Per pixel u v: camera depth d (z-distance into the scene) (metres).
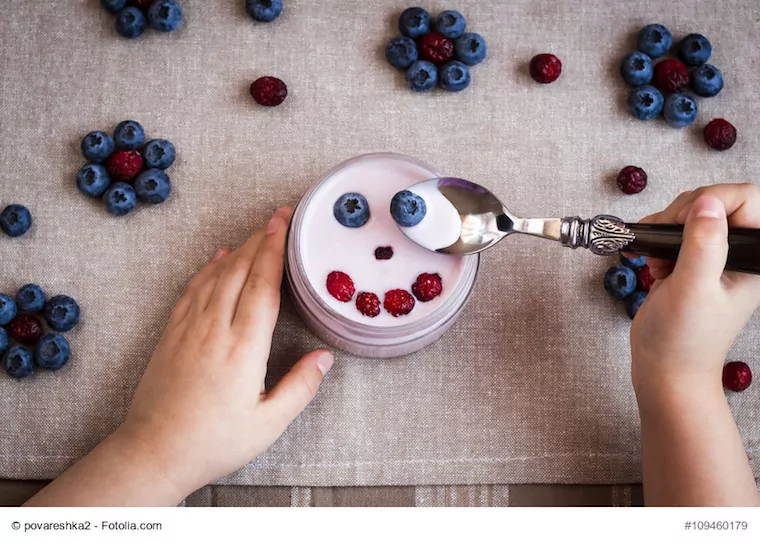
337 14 0.51
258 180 0.50
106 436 0.48
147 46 0.50
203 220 0.49
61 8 0.50
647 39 0.50
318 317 0.45
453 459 0.48
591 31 0.51
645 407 0.45
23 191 0.49
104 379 0.48
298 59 0.50
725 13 0.51
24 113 0.50
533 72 0.50
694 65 0.51
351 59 0.51
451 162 0.50
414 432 0.48
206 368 0.45
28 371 0.47
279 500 0.48
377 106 0.50
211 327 0.45
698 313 0.41
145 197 0.48
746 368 0.48
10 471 0.47
